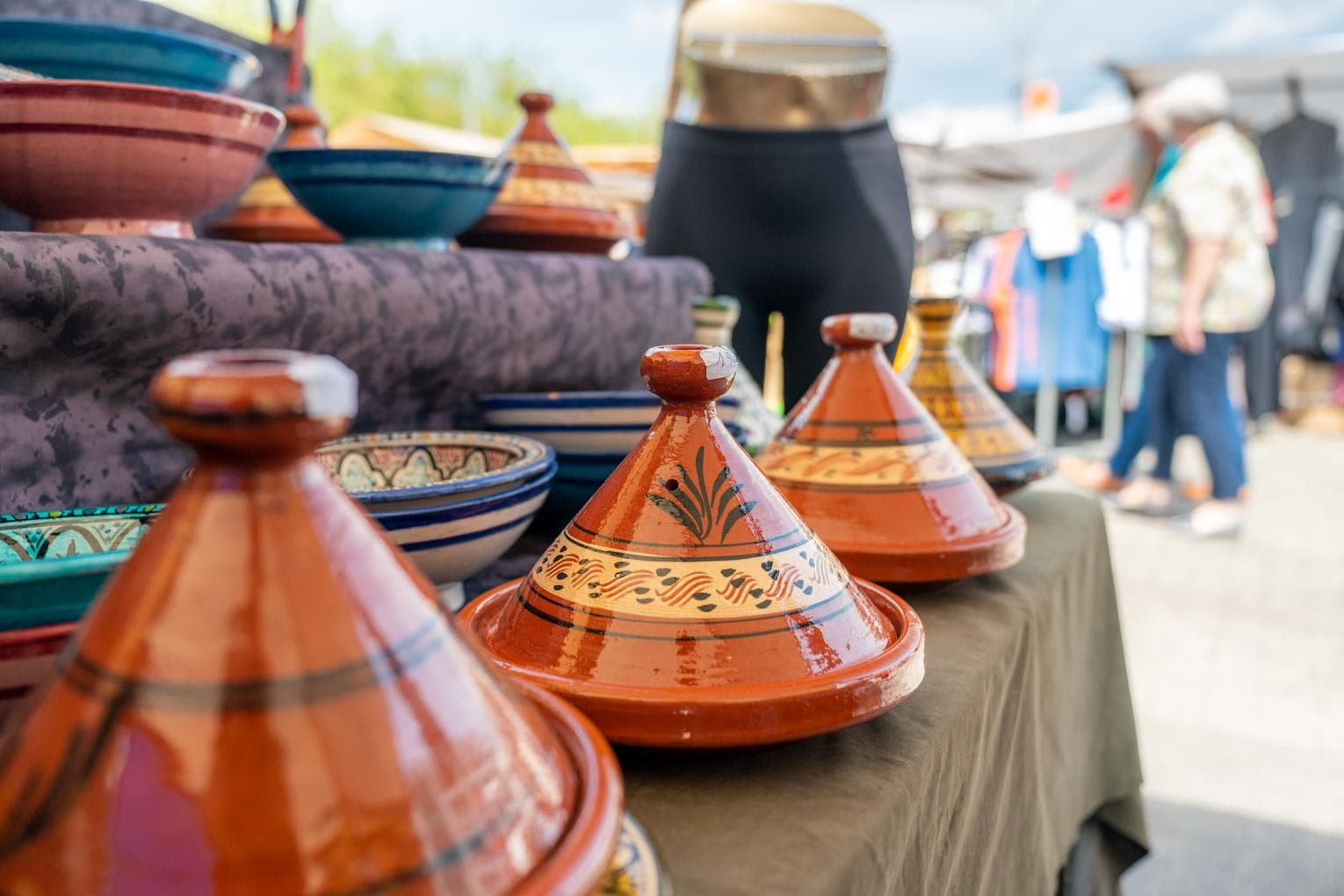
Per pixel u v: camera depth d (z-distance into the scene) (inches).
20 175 28.8
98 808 11.3
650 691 19.5
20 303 26.2
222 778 11.3
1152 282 149.8
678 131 65.9
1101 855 53.2
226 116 30.3
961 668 27.1
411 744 12.3
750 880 17.2
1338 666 102.1
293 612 12.0
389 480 33.6
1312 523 160.2
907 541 30.5
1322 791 78.4
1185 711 92.1
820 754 22.0
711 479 22.6
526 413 38.9
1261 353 249.8
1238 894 66.2
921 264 244.5
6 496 28.1
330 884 11.3
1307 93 243.9
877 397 33.3
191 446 12.2
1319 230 260.4
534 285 42.1
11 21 32.3
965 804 26.0
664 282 50.8
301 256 32.9
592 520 23.1
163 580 12.1
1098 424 277.9
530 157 48.6
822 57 62.6
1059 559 39.2
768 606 21.0
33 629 16.2
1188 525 152.7
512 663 21.3
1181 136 139.4
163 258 28.7
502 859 12.5
